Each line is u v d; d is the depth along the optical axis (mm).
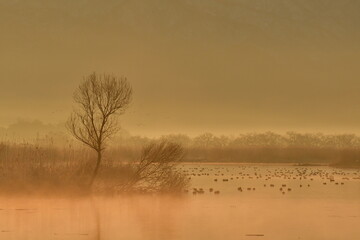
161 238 90875
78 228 98875
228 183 185375
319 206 126688
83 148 148250
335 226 101375
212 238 91375
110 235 93375
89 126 141875
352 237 92438
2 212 114375
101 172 142000
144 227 99875
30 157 144625
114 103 140625
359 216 112812
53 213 113625
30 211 115750
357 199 140750
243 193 153375
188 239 90625
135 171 143875
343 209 122562
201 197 141875
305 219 108250
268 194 151625
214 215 112812
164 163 143875
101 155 143250
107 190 140750
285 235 93812
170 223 103562
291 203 131500
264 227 100312
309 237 92062
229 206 125312
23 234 93812
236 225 101625
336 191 160750
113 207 122062
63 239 90875
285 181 195000
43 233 94625
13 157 144000
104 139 141000
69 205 123812
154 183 145750
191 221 106125
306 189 166375
